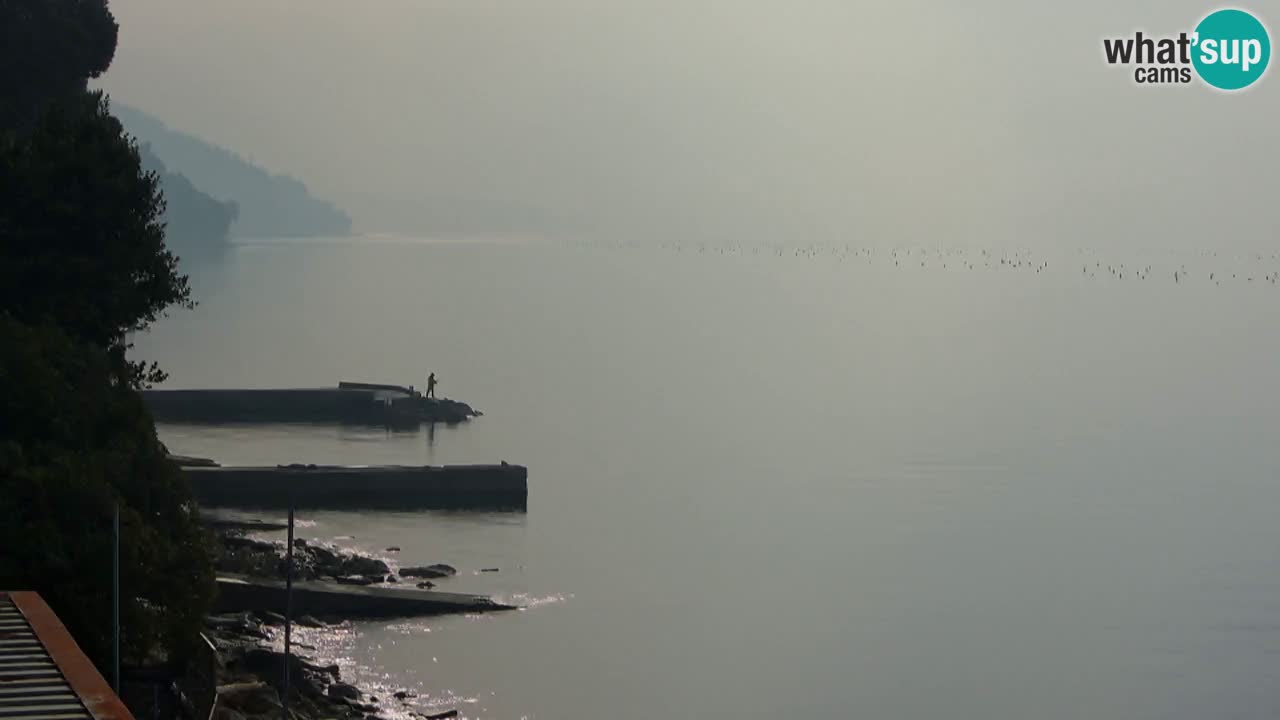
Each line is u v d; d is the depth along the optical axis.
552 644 77.44
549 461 134.12
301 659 69.56
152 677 55.28
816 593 88.88
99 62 120.75
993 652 77.69
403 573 90.12
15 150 77.06
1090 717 68.25
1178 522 108.06
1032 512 111.56
